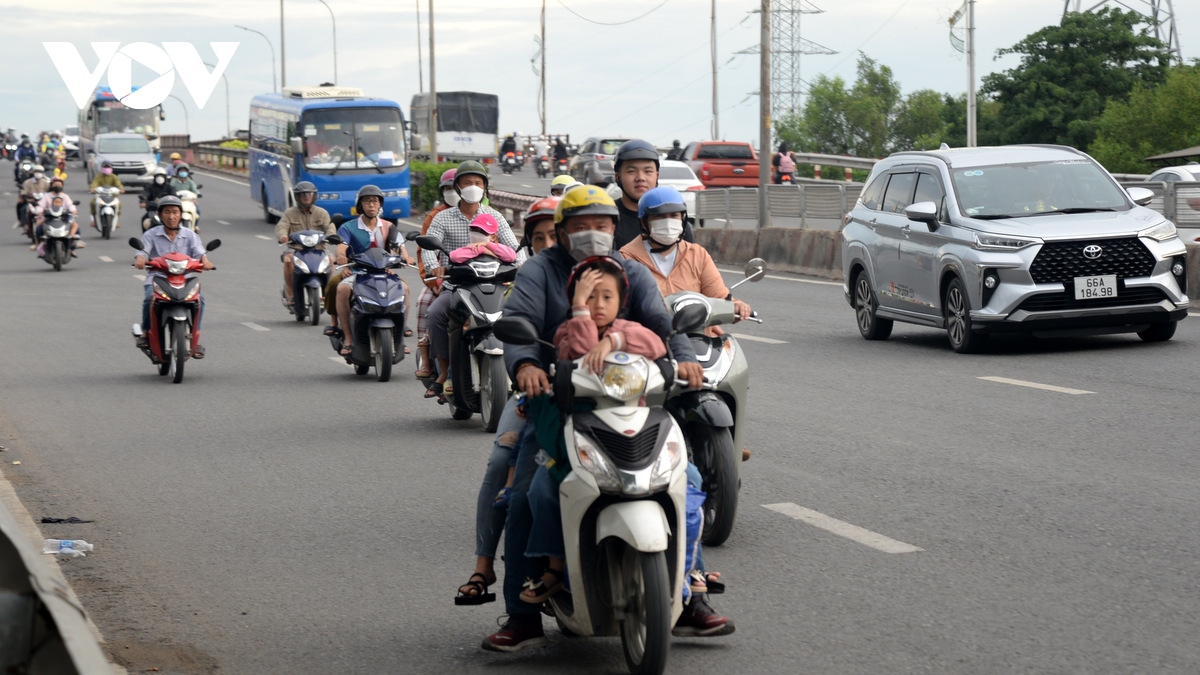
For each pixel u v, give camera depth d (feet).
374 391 44.24
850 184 98.84
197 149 315.99
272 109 145.07
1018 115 227.61
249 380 47.37
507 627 18.20
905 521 24.67
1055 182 48.96
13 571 12.89
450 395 36.60
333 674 18.02
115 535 25.90
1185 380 39.09
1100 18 226.79
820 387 41.06
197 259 47.98
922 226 49.29
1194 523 23.67
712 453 23.29
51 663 12.47
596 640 19.04
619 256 17.90
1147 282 45.16
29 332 62.95
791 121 374.63
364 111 130.00
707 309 17.58
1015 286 45.21
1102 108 221.66
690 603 17.99
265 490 29.53
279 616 20.61
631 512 16.08
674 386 17.29
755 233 94.48
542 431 17.04
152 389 45.44
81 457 33.78
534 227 22.82
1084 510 24.89
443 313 36.63
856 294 54.65
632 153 26.23
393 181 128.98
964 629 18.57
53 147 248.52
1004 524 24.13
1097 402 36.19
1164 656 17.20
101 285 87.61
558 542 17.16
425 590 21.72
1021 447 30.89
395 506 27.63
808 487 27.73
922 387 40.16
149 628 20.18
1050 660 17.20
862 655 17.74
